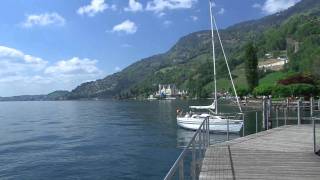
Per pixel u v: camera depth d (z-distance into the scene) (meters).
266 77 154.25
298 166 12.38
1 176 31.56
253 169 11.99
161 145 46.59
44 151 45.09
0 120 108.19
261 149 15.54
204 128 15.59
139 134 60.31
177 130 61.94
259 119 67.31
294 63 157.50
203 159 13.60
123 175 30.59
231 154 14.47
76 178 30.27
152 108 152.62
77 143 51.88
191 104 161.62
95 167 34.09
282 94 89.19
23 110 180.50
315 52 144.12
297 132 20.98
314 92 88.25
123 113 126.38
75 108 190.00
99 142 51.97
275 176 11.12
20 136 62.94
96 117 111.25
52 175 31.58
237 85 152.50
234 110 96.94
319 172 11.55
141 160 36.75
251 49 127.25
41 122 96.94
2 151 45.66
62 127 79.44
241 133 48.94
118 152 42.41
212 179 10.84
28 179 30.36
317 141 17.61
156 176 29.88
